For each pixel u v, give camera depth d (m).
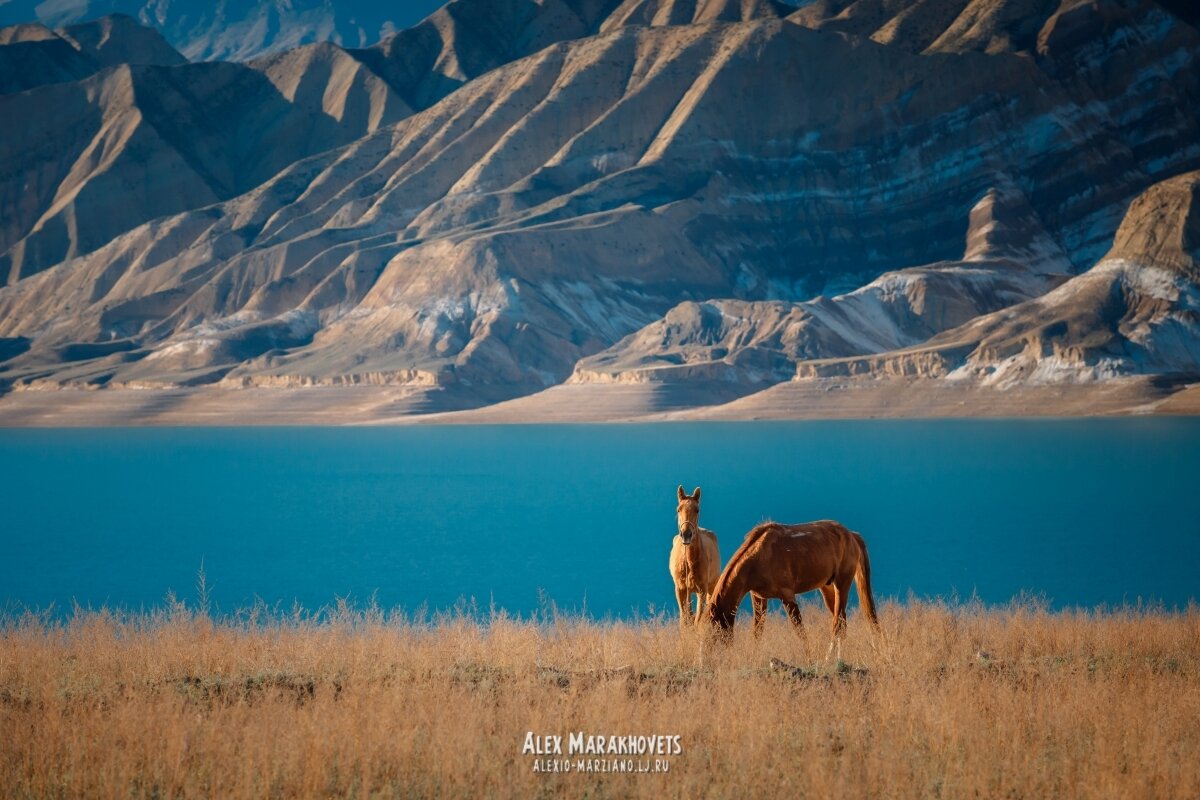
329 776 44.69
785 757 47.44
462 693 55.06
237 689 58.50
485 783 44.56
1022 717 53.09
